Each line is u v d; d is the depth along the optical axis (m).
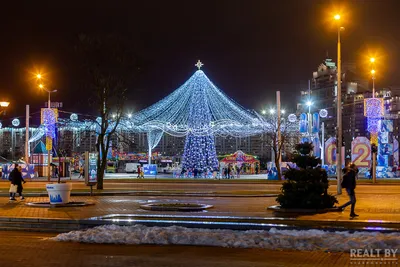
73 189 36.66
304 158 20.70
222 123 66.00
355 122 171.50
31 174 58.25
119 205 23.61
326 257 11.46
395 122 142.75
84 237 13.84
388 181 50.34
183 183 48.69
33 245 13.38
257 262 11.00
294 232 13.84
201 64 60.62
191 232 13.95
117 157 89.06
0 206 23.08
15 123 66.69
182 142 189.75
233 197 29.17
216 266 10.62
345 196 29.25
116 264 10.85
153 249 12.67
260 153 138.25
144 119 68.81
